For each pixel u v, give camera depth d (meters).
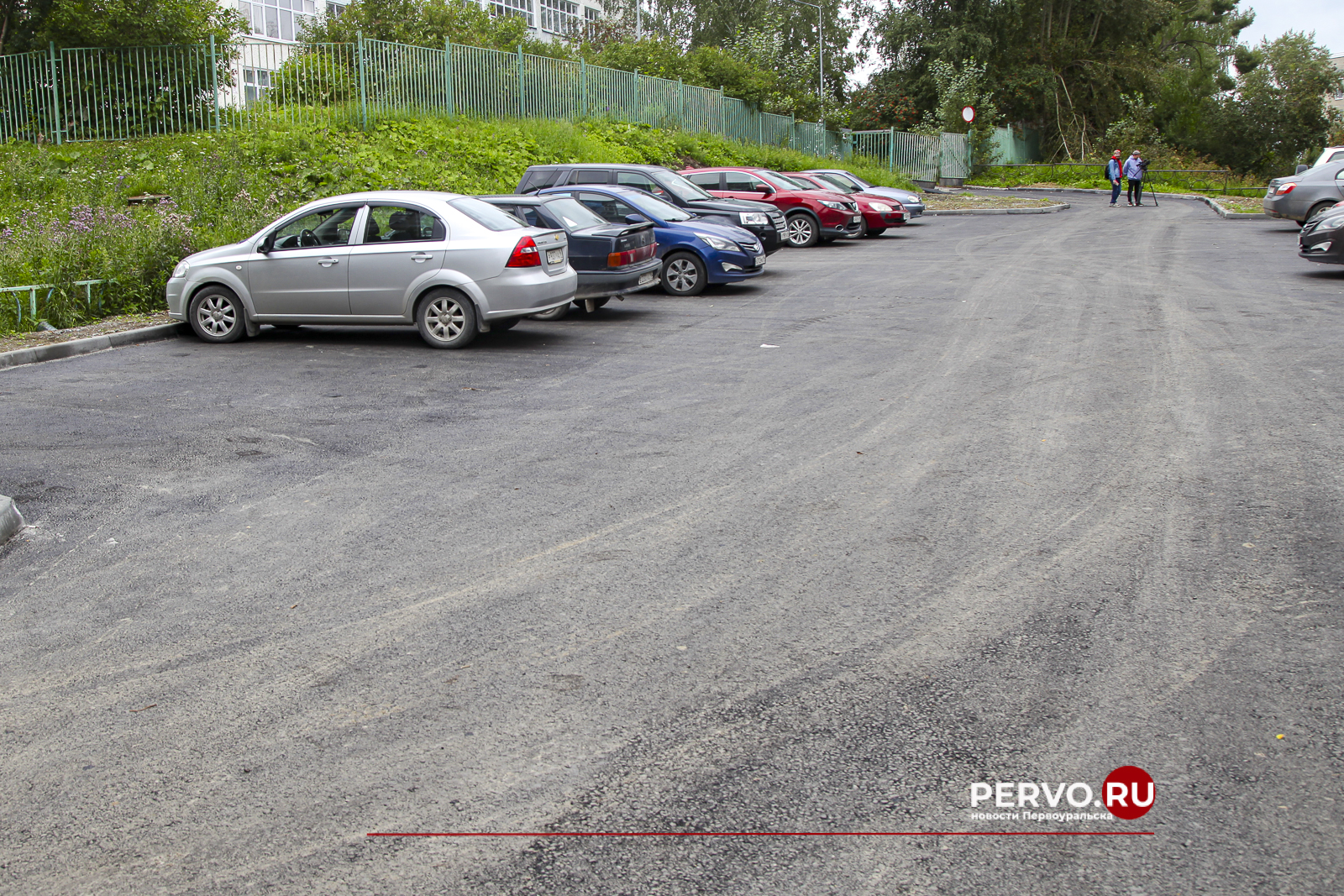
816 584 4.61
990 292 14.41
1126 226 25.11
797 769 3.20
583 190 15.27
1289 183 21.72
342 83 22.20
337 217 11.19
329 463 6.70
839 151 45.75
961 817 2.95
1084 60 53.03
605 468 6.47
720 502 5.75
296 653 4.05
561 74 28.56
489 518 5.58
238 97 21.97
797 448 6.81
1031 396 8.14
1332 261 14.83
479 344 11.13
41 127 21.08
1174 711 3.48
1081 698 3.58
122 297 12.79
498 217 11.23
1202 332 10.76
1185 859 2.76
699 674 3.81
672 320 12.71
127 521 5.66
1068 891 2.65
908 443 6.89
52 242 12.97
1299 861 2.74
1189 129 51.12
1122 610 4.27
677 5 54.38
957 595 4.45
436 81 24.16
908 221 30.56
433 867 2.78
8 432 7.57
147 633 4.26
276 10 32.75
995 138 50.53
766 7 52.84
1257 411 7.46
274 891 2.71
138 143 20.17
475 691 3.72
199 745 3.41
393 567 4.92
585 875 2.74
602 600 4.48
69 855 2.87
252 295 11.28
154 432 7.57
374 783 3.17
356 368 9.92
